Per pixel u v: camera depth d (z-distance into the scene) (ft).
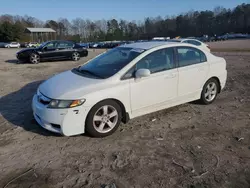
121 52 15.14
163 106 14.82
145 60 13.78
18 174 9.63
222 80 17.88
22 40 247.91
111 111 12.75
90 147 11.64
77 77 13.76
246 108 16.60
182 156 10.71
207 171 9.60
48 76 31.86
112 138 12.54
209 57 16.99
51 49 50.03
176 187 8.71
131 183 8.96
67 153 11.13
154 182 9.00
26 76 31.99
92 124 12.12
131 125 14.08
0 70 38.17
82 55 55.21
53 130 12.09
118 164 10.19
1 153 11.23
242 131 13.04
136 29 343.05
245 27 316.40
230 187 8.68
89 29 317.42
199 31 337.11
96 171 9.75
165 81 14.34
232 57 50.85
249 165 9.95
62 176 9.47
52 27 312.09
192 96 16.22
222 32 331.77
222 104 17.57
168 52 14.79
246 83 24.08
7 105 18.26
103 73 13.51
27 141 12.33
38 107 12.41
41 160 10.60
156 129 13.51
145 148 11.46
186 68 15.37
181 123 14.26
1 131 13.53
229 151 11.06
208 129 13.37
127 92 12.92
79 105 11.61
